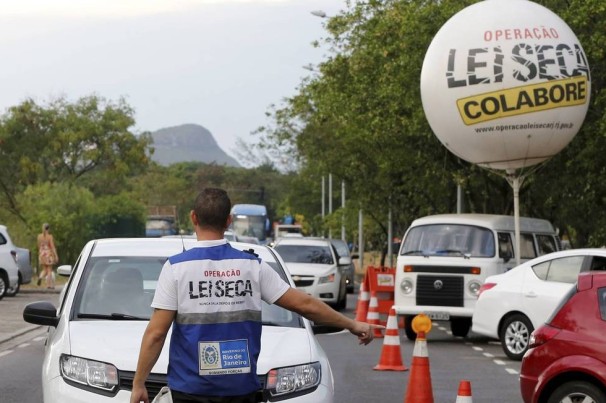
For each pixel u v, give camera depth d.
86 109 64.00
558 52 23.38
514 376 16.73
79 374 8.37
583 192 31.88
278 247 32.81
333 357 18.92
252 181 141.12
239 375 6.08
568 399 10.75
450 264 22.66
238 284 6.15
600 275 10.92
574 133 24.06
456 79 23.69
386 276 25.28
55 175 63.50
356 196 47.84
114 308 9.59
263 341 8.71
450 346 21.86
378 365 17.03
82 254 10.31
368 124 33.62
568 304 10.98
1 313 28.17
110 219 57.72
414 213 46.62
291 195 95.25
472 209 40.31
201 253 6.19
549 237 25.66
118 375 8.25
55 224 48.91
